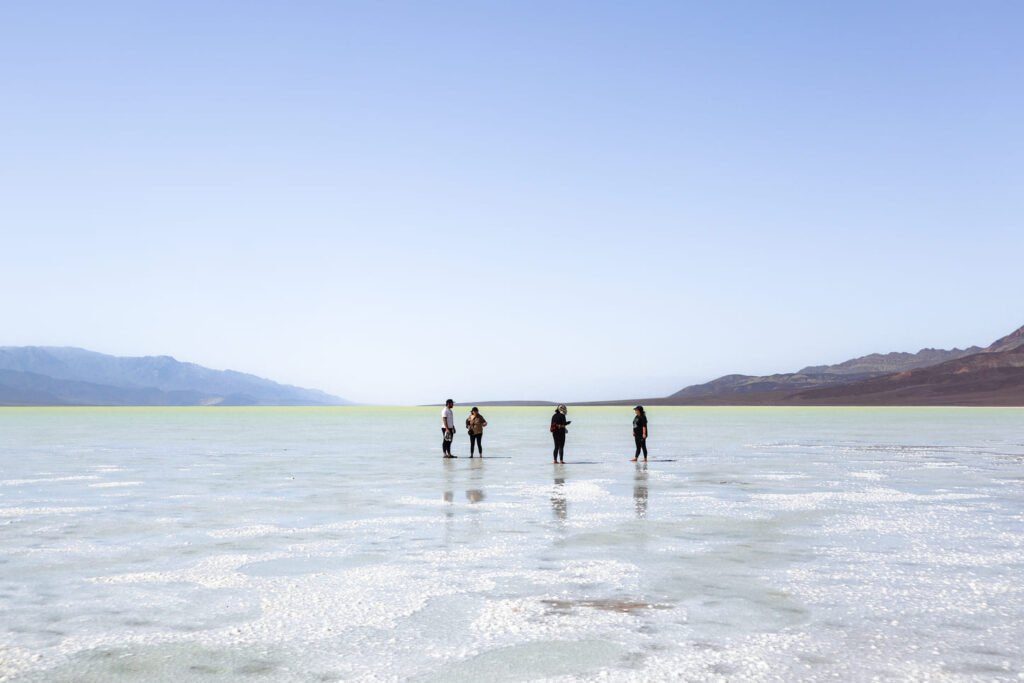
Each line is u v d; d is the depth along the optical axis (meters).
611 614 8.62
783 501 17.48
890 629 8.05
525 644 7.63
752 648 7.46
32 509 16.50
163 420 91.62
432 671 6.92
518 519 14.98
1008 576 10.33
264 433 54.34
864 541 12.73
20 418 99.94
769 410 164.38
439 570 10.74
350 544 12.55
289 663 7.13
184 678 6.77
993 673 6.79
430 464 27.47
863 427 63.47
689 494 18.72
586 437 48.53
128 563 11.25
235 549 12.20
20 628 8.22
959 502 17.33
